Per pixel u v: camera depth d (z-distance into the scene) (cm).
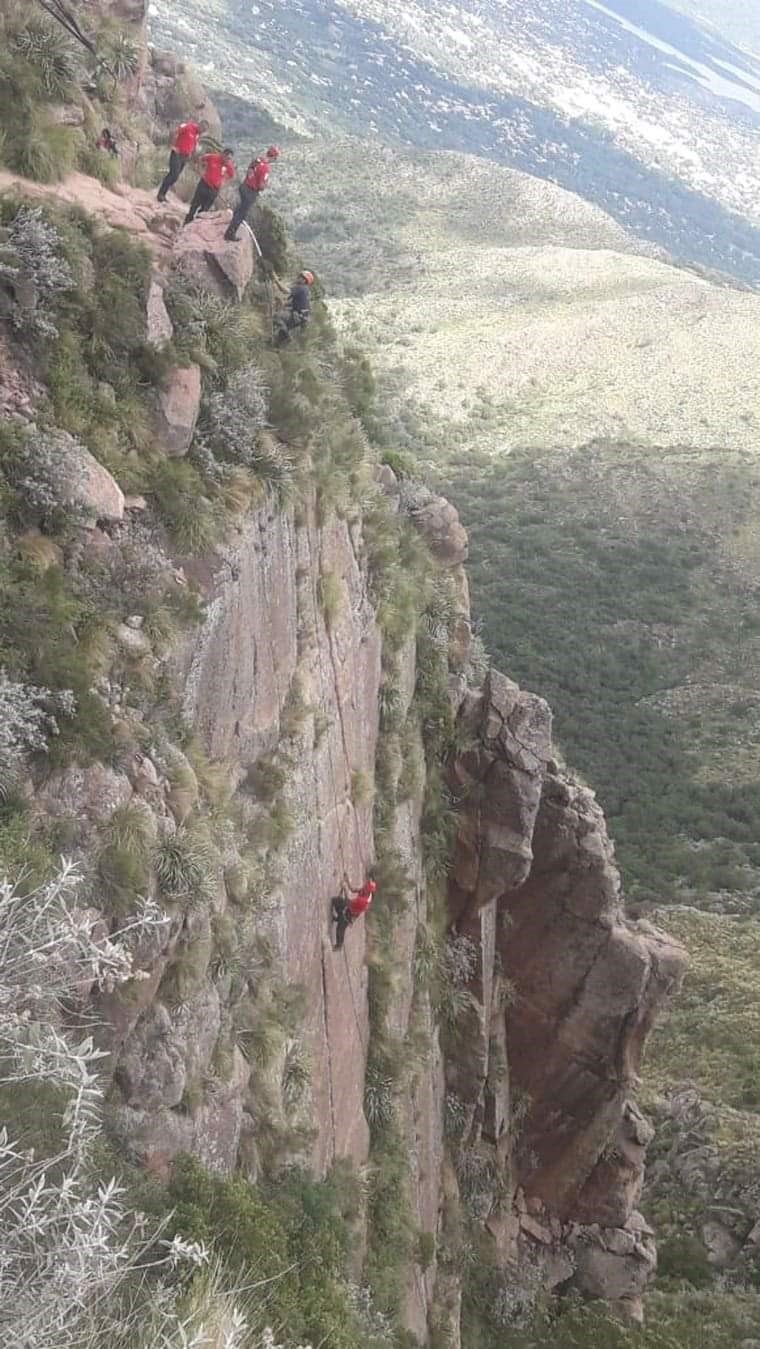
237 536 1301
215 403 1377
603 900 2648
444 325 17988
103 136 1580
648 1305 2838
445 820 2386
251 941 1263
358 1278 1486
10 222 1212
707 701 9344
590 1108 2723
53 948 670
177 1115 1020
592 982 2672
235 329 1449
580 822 2662
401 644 2066
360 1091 1719
